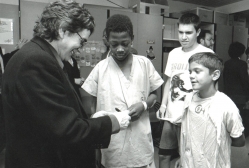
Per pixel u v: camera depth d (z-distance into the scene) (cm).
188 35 154
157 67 377
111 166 116
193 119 127
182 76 156
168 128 162
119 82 117
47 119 66
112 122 83
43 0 353
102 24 332
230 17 473
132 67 119
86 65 327
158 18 370
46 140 71
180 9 514
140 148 118
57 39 77
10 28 324
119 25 106
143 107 113
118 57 113
